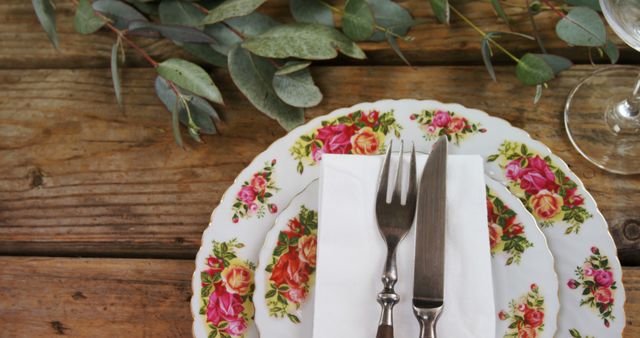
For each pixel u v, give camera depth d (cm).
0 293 80
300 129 79
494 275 68
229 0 87
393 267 66
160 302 78
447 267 66
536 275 67
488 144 76
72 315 78
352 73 90
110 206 85
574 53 89
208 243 73
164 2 93
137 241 82
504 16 85
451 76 88
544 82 80
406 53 91
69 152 89
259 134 87
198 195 84
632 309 72
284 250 70
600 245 70
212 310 70
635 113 84
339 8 95
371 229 68
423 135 78
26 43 98
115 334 77
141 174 86
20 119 92
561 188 73
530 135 79
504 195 71
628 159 81
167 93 87
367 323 65
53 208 85
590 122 84
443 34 92
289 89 84
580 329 66
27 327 78
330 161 71
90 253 84
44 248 84
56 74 95
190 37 87
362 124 79
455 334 63
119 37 90
